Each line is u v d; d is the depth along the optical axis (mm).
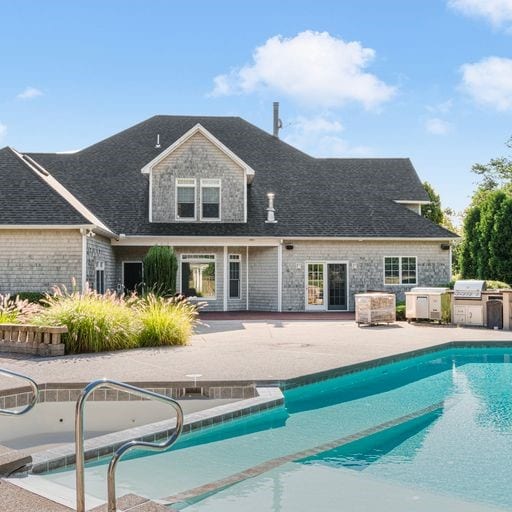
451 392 9500
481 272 24172
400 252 24203
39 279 18391
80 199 23812
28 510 4039
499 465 5871
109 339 11930
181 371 9320
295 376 8875
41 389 8094
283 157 27844
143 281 21078
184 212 23906
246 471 5688
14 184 19219
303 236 23312
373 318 17828
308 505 4840
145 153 27000
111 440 5957
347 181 27094
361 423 7543
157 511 3992
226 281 23875
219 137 28406
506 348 13617
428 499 4973
